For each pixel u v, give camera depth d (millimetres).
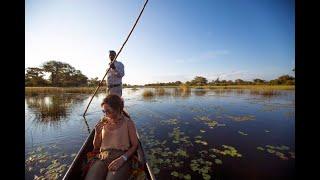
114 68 5867
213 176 3934
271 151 5156
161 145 5535
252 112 10844
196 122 8352
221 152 5070
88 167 2938
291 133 6766
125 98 19984
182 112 10805
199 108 12305
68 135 6637
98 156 2967
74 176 2898
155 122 8344
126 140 2936
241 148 5387
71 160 4699
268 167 4281
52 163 4535
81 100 17859
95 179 2568
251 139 6133
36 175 4016
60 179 3863
